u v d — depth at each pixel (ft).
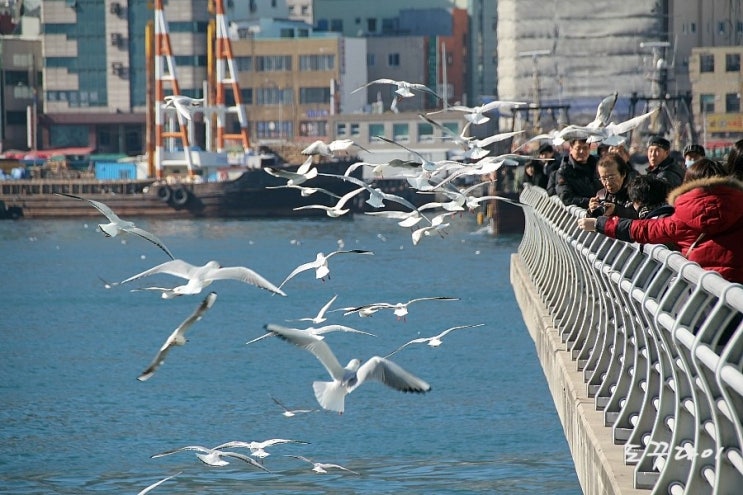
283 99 642.63
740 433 25.45
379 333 173.17
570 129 53.98
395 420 110.52
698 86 526.57
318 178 481.05
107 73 625.00
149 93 522.88
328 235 416.26
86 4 624.59
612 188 47.34
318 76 638.94
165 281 278.05
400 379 28.19
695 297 29.84
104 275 294.05
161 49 500.33
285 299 233.14
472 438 102.68
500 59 593.42
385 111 643.86
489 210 386.93
